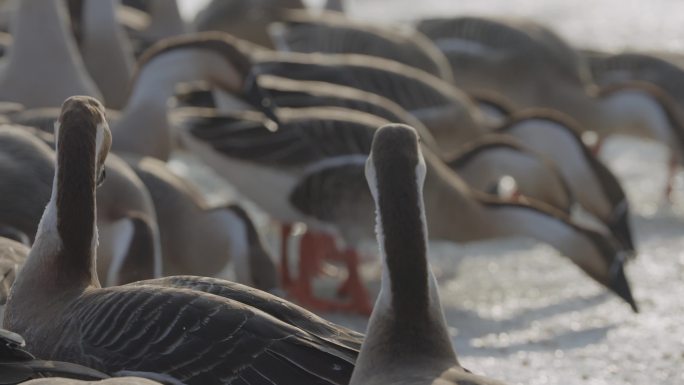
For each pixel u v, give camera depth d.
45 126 12.50
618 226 15.85
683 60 21.56
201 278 7.93
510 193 19.20
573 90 19.81
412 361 6.79
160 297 7.51
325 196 13.59
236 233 12.23
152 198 12.01
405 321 6.87
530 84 19.83
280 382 7.12
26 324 7.90
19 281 8.14
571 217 15.53
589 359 11.30
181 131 14.21
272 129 13.80
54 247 8.09
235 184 14.06
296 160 13.64
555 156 16.36
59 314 7.79
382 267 6.98
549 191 15.34
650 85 19.56
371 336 6.91
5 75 14.17
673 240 16.14
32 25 14.14
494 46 19.95
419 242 6.91
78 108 8.20
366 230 13.61
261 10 19.75
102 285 10.80
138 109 13.85
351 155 13.59
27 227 10.09
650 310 13.03
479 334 12.23
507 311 13.09
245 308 7.38
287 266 14.24
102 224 10.76
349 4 31.58
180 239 12.09
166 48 14.14
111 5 15.85
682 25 29.73
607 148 21.67
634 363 11.16
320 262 15.01
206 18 20.11
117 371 7.35
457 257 15.40
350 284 13.59
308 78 16.17
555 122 16.47
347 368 7.14
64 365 7.11
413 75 16.69
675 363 11.16
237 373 7.18
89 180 8.14
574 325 12.50
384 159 6.97
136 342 7.38
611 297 13.65
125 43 16.64
